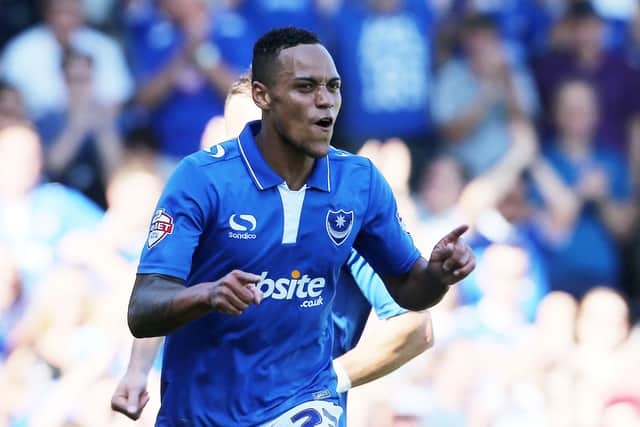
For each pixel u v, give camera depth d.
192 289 12.27
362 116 33.62
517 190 33.88
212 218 13.34
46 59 32.19
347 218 13.74
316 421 13.89
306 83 13.13
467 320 28.23
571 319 29.25
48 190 27.88
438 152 34.19
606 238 35.19
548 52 36.56
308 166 13.54
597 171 35.56
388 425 25.56
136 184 27.55
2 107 30.59
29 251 26.70
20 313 26.03
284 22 33.44
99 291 26.55
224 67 32.41
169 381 14.00
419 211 31.78
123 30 33.19
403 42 33.84
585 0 36.78
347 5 33.88
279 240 13.46
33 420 25.06
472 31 35.00
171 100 32.34
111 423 25.22
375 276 15.27
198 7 32.50
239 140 13.59
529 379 28.16
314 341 14.04
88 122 32.03
